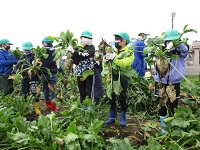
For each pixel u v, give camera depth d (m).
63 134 3.43
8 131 3.65
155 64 4.50
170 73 4.55
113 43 5.21
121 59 4.74
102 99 6.24
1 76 7.12
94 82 5.32
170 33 4.54
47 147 3.36
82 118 4.63
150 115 6.36
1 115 4.00
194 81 6.89
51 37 5.08
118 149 3.36
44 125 3.61
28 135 3.39
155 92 4.96
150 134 4.72
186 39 4.44
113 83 4.77
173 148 3.53
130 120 5.87
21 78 6.46
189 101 5.66
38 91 6.32
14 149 3.56
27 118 6.10
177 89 4.68
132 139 4.49
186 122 3.97
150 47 4.52
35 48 6.21
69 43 5.07
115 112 5.29
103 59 4.88
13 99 6.30
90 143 3.26
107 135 4.71
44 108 7.12
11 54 7.23
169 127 4.17
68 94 8.23
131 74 4.86
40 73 6.49
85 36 5.26
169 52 4.55
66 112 4.58
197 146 3.69
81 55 5.11
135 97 6.50
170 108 4.75
